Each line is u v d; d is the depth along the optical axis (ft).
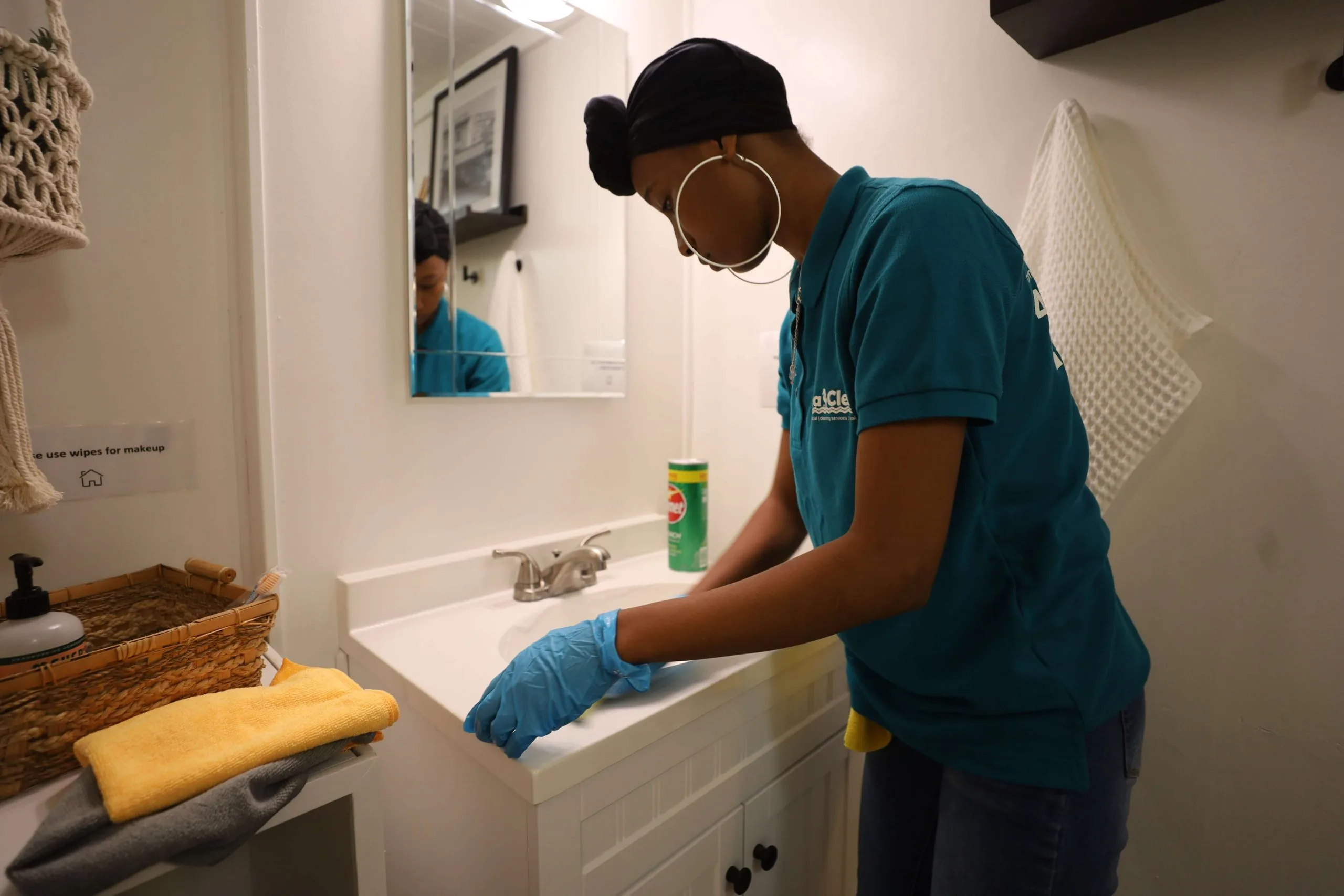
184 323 2.78
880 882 2.92
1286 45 2.70
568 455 4.17
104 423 2.60
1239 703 3.00
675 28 4.61
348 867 2.02
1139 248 3.00
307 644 3.14
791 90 4.30
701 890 2.70
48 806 1.69
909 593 1.78
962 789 2.41
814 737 3.34
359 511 3.27
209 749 1.72
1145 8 2.83
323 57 3.04
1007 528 2.19
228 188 2.86
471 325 3.62
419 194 3.35
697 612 2.02
